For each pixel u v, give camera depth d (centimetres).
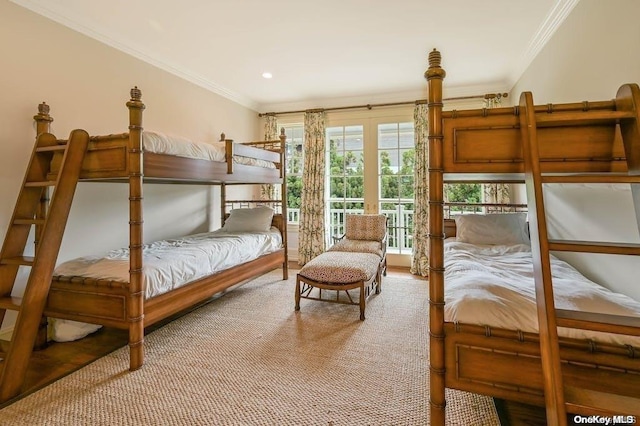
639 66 161
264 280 397
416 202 428
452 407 159
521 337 123
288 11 249
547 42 276
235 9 246
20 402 162
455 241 312
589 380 115
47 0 237
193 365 198
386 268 442
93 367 196
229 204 470
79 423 148
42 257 183
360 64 352
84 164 206
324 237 477
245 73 379
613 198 189
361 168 480
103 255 257
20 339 171
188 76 379
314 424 147
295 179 521
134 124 193
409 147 457
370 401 163
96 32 276
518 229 299
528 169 118
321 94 459
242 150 321
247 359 205
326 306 304
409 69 366
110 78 293
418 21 264
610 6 184
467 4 240
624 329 99
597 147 120
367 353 213
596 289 153
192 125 391
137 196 194
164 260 235
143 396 167
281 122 514
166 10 248
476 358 130
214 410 156
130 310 193
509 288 150
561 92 249
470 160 131
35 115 233
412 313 285
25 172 229
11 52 226
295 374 188
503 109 127
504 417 151
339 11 249
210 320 271
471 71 366
